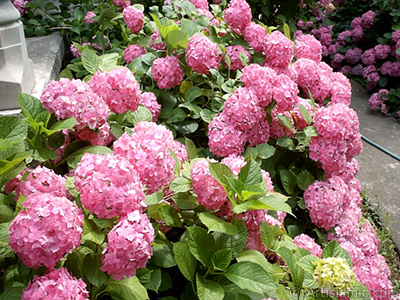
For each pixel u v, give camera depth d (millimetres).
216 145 2074
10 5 2510
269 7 4297
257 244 1661
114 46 3256
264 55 2611
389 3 5441
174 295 1706
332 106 2225
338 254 1577
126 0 3299
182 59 2432
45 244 1104
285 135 2307
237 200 1460
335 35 6582
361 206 3400
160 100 2434
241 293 1375
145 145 1477
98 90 1910
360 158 4168
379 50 5520
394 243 3125
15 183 1494
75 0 3779
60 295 1091
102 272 1224
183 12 2850
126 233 1157
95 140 1729
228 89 2314
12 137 1448
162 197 1479
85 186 1232
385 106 5047
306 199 2189
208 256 1418
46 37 3645
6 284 1238
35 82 2855
